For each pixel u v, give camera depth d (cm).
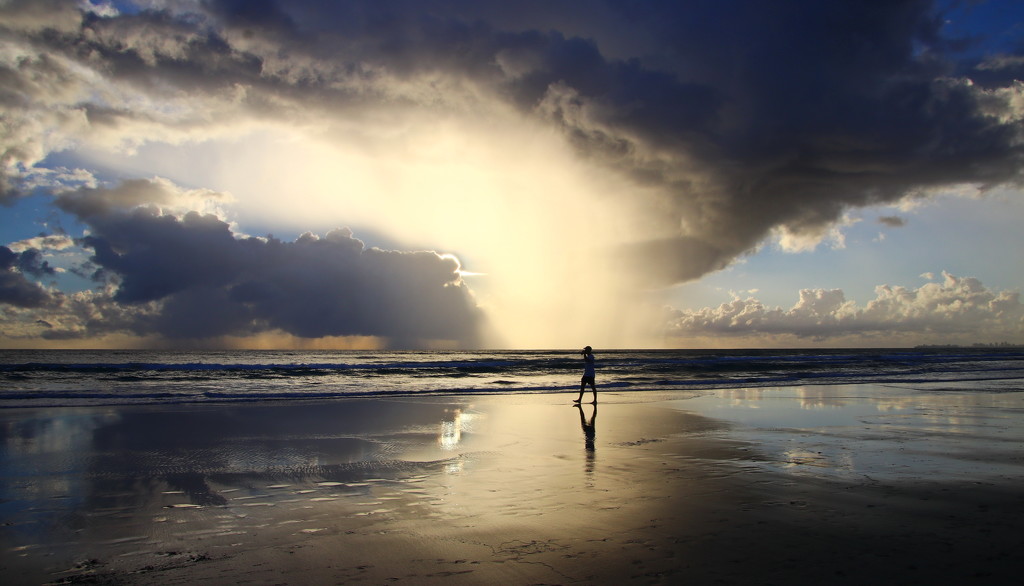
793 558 402
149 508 541
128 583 363
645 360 4888
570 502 562
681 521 496
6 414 1241
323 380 2448
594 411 1368
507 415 1281
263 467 727
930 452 838
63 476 673
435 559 404
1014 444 911
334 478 669
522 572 378
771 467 734
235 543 441
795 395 1817
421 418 1218
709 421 1194
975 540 441
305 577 370
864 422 1179
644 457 805
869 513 520
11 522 496
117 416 1216
